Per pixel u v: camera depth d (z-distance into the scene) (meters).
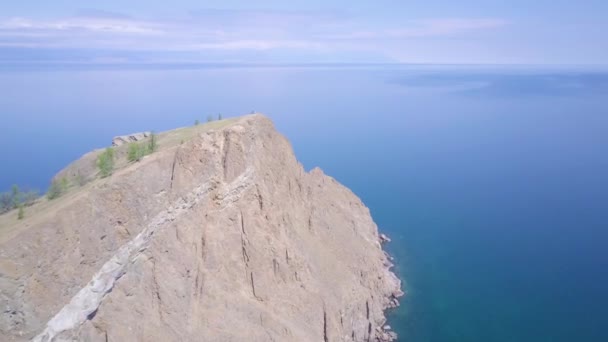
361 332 78.06
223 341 58.50
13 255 44.28
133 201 56.09
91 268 50.31
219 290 62.22
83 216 50.97
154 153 66.25
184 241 61.16
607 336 80.06
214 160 66.94
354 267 86.31
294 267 71.62
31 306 44.03
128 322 52.00
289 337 63.88
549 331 81.56
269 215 72.31
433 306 90.25
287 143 86.75
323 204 94.62
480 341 78.94
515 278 101.88
